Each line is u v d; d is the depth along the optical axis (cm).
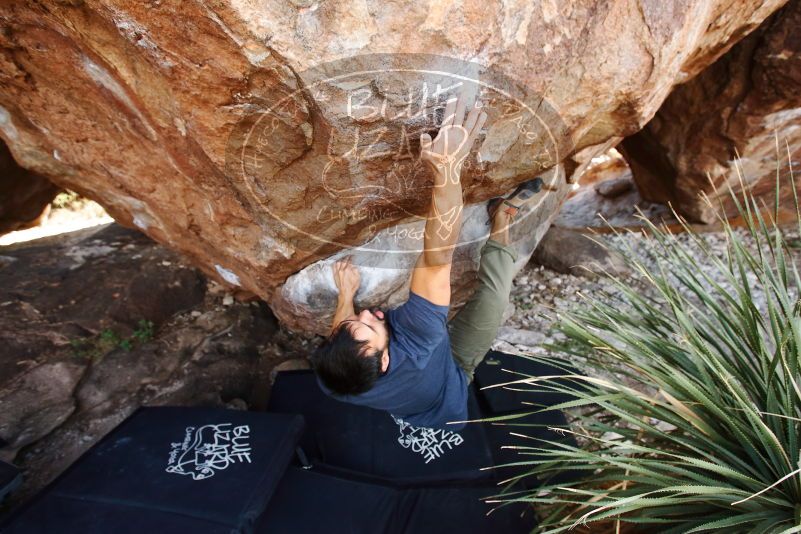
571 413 186
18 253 356
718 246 423
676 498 143
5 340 270
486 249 205
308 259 200
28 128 206
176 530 166
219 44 116
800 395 134
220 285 336
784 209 459
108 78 150
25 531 165
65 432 242
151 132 166
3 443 226
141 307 307
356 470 219
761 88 351
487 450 224
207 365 285
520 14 128
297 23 112
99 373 270
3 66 163
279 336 321
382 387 163
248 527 171
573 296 354
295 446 207
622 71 152
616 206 566
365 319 163
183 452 196
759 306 328
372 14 114
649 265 382
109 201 242
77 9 126
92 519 169
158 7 112
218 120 137
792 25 311
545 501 150
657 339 177
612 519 158
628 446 148
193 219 208
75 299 304
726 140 399
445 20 119
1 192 475
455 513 190
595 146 218
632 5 141
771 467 142
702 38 202
